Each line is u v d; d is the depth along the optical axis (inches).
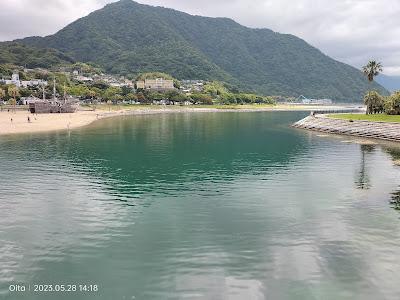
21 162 2422.5
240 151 3019.2
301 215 1375.5
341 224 1278.3
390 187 1804.9
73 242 1123.3
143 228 1242.6
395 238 1155.3
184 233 1198.9
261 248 1082.1
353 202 1546.5
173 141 3666.3
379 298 832.9
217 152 2955.2
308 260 1008.9
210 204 1514.5
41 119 5930.1
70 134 4170.8
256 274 933.8
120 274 935.7
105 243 1118.4
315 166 2353.6
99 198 1598.2
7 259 1010.1
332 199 1589.6
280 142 3627.0
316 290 862.5
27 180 1916.8
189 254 1043.9
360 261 1002.7
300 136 4200.3
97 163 2423.7
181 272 943.7
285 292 855.1
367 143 3496.6
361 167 2315.5
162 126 5477.4
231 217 1353.3
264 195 1651.1
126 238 1156.5
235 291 859.4
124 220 1320.1
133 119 7081.7
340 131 4446.4
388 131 3828.7
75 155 2733.8
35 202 1529.3
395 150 3038.9
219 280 906.1
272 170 2223.2
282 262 997.2
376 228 1240.8
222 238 1156.5
